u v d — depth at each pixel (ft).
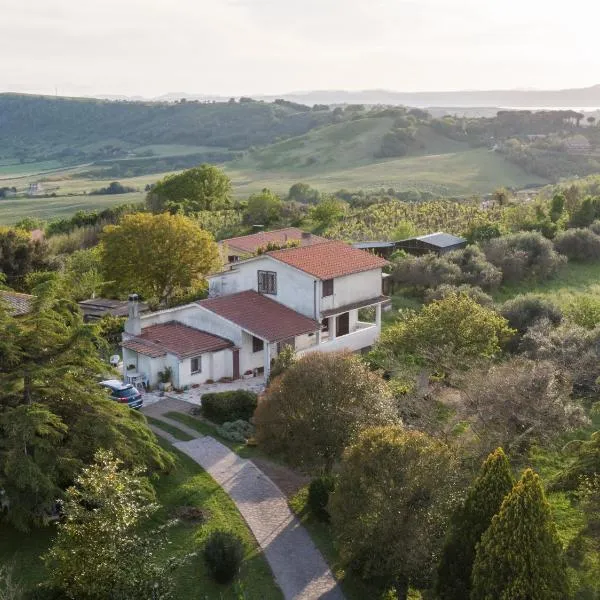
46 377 76.07
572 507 85.51
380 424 87.86
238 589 69.72
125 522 64.54
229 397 113.50
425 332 119.44
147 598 62.03
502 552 56.70
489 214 281.54
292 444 87.20
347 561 69.41
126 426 80.48
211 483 91.81
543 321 144.46
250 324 133.08
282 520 84.43
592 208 261.03
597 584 67.62
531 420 93.81
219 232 312.50
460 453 88.17
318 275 138.10
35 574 69.92
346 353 95.61
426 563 66.39
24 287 193.98
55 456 73.20
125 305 179.63
